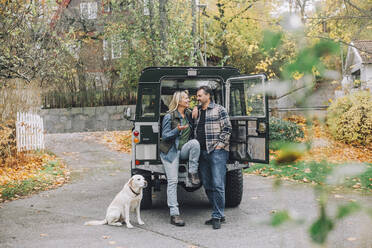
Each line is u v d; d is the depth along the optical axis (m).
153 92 6.05
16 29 9.62
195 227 5.29
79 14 21.53
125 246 4.50
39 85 13.34
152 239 4.76
